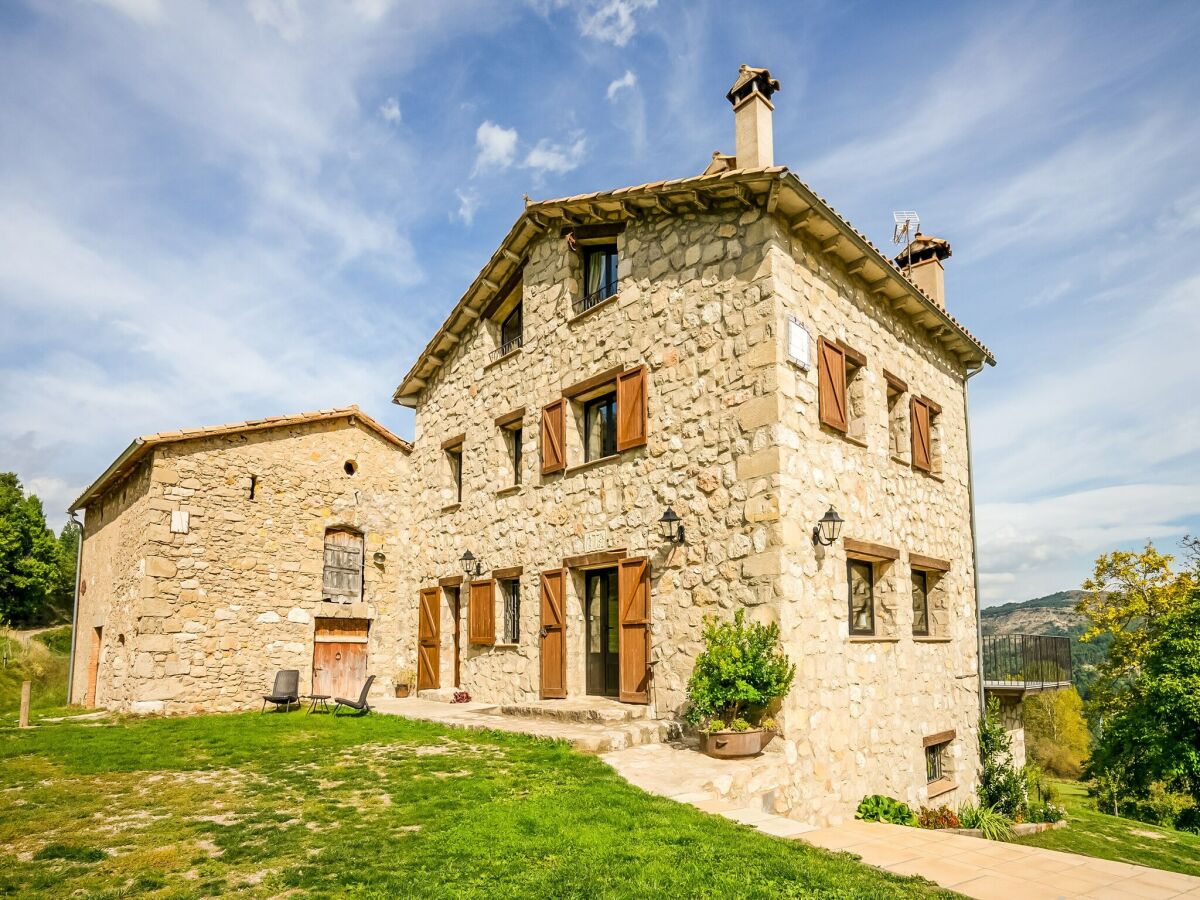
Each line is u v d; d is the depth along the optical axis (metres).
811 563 8.31
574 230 11.36
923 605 11.41
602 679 10.37
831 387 9.12
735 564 8.31
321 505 14.45
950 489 12.10
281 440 14.11
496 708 10.71
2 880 4.33
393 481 15.60
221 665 12.81
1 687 23.12
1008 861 5.50
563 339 11.44
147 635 12.16
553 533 11.12
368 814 5.70
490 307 13.57
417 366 15.23
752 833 5.28
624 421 9.98
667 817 5.46
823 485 8.74
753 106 9.40
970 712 11.63
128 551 13.55
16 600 30.56
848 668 8.71
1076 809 13.67
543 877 4.28
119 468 13.69
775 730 7.58
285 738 9.28
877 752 9.02
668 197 9.49
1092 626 23.89
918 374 11.62
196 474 13.02
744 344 8.62
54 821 5.61
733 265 8.92
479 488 13.21
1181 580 22.34
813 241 9.30
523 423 12.12
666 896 4.04
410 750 8.21
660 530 9.28
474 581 12.73
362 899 4.05
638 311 10.12
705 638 8.09
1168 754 16.05
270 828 5.35
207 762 7.82
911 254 13.80
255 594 13.38
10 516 31.39
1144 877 5.17
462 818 5.46
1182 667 16.33
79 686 16.84
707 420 8.92
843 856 5.18
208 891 4.18
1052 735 32.50
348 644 14.55
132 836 5.21
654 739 8.25
